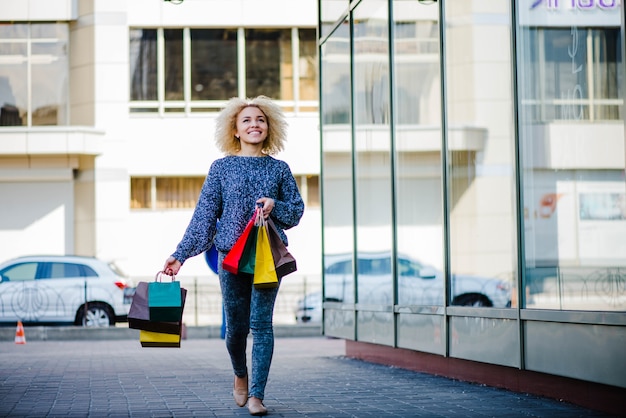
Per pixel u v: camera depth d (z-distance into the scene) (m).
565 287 8.03
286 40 32.41
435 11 11.06
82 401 8.57
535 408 7.73
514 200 9.07
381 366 12.62
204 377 11.06
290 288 30.17
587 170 7.76
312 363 13.27
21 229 30.77
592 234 7.68
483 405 7.99
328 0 15.73
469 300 9.95
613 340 7.19
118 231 31.09
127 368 12.58
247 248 7.05
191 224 7.21
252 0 32.00
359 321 13.66
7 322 23.33
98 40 31.05
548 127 8.47
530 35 8.90
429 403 8.19
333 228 15.12
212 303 29.58
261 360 7.25
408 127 11.88
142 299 7.00
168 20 31.64
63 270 23.61
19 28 31.00
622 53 7.33
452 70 10.60
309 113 32.31
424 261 11.27
